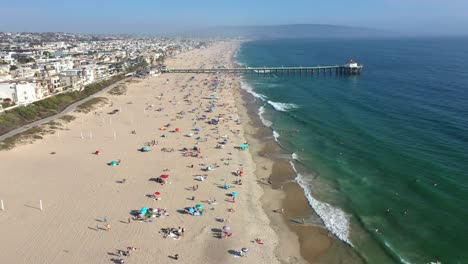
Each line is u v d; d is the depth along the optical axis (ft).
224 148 298.97
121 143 307.37
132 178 237.45
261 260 161.58
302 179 240.53
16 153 272.92
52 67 619.26
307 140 315.37
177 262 157.48
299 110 419.54
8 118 329.52
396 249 166.20
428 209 196.75
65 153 279.69
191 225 185.37
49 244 166.71
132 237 173.37
